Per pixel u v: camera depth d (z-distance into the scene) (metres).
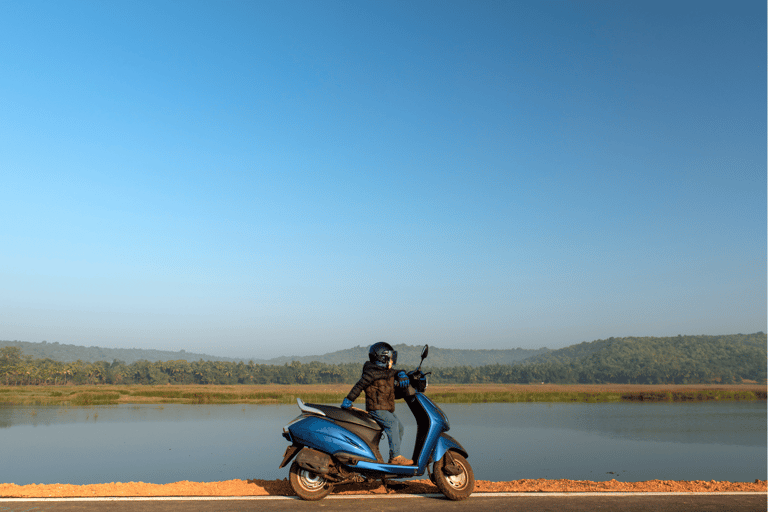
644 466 20.36
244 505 5.96
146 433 32.47
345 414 6.62
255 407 63.00
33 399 74.81
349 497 6.43
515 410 61.03
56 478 17.28
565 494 6.63
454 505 6.02
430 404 6.60
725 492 6.81
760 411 59.50
